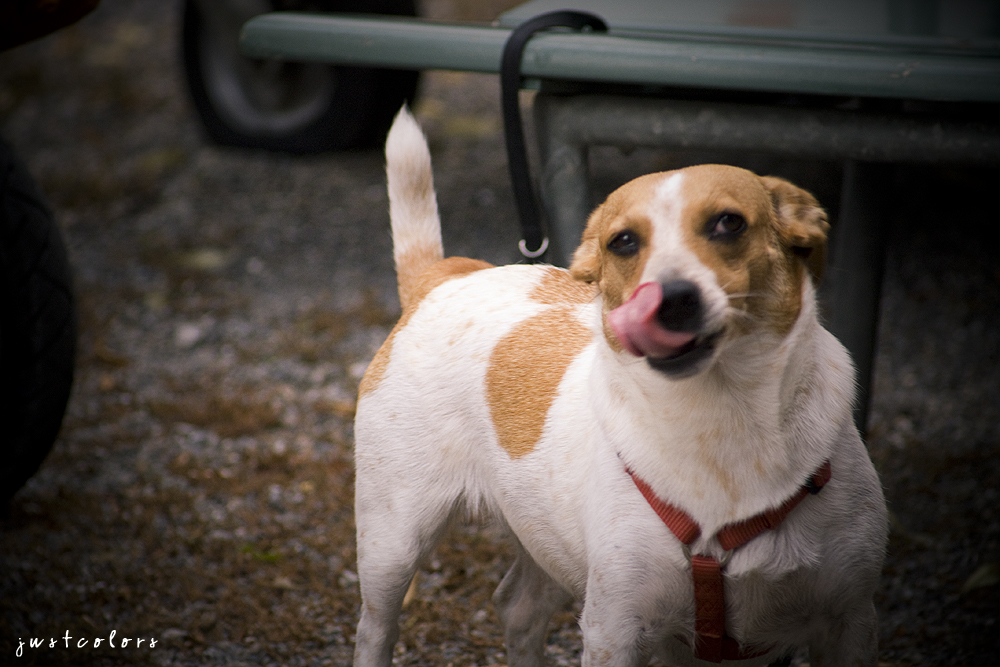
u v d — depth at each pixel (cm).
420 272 324
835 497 224
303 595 370
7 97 955
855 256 376
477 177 752
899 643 332
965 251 617
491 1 1047
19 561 386
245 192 757
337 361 552
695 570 224
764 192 220
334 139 789
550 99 348
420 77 813
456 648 340
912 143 310
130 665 331
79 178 785
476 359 278
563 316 278
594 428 245
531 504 261
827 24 401
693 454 221
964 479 424
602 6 448
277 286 636
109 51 1046
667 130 335
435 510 284
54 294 382
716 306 198
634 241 217
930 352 530
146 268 662
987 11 444
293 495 433
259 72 805
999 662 316
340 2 743
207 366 552
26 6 335
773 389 216
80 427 491
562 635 347
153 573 381
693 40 335
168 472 452
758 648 242
